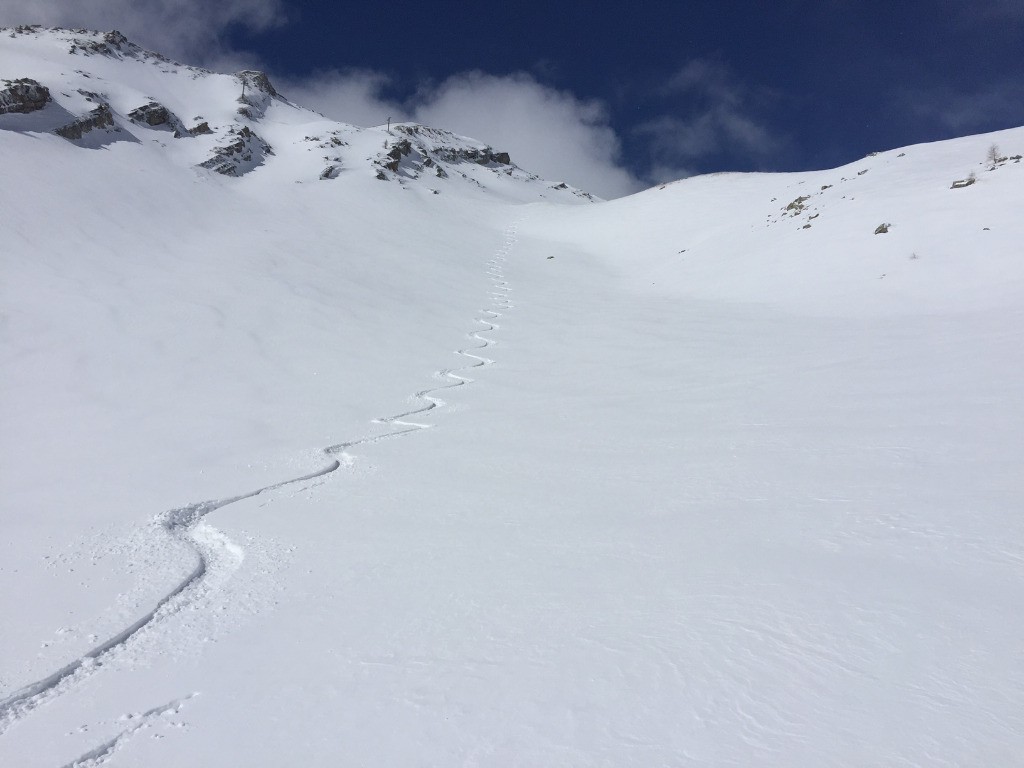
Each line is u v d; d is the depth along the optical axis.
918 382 8.78
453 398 13.44
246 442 10.65
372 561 5.47
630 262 39.41
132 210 30.56
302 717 3.29
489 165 107.94
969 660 2.83
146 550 6.32
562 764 2.63
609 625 3.73
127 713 3.59
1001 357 9.26
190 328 17.98
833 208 29.28
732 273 26.94
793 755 2.47
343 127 74.94
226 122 57.00
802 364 12.03
